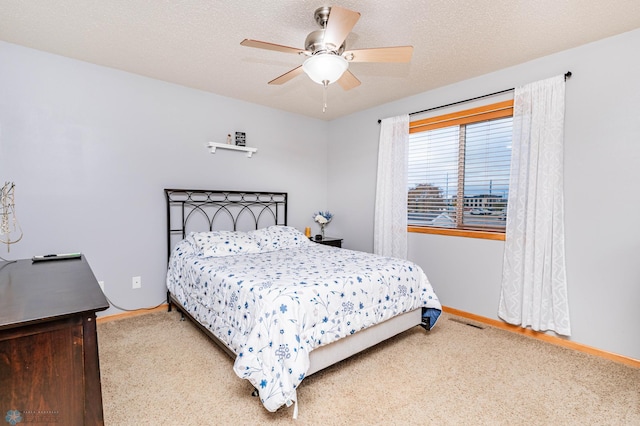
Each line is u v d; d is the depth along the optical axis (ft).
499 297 9.50
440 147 11.19
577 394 6.15
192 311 8.43
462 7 6.29
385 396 6.07
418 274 8.70
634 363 7.23
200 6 6.34
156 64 9.16
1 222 7.70
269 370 5.33
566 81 8.12
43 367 3.49
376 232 12.66
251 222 12.84
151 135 10.28
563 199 8.20
